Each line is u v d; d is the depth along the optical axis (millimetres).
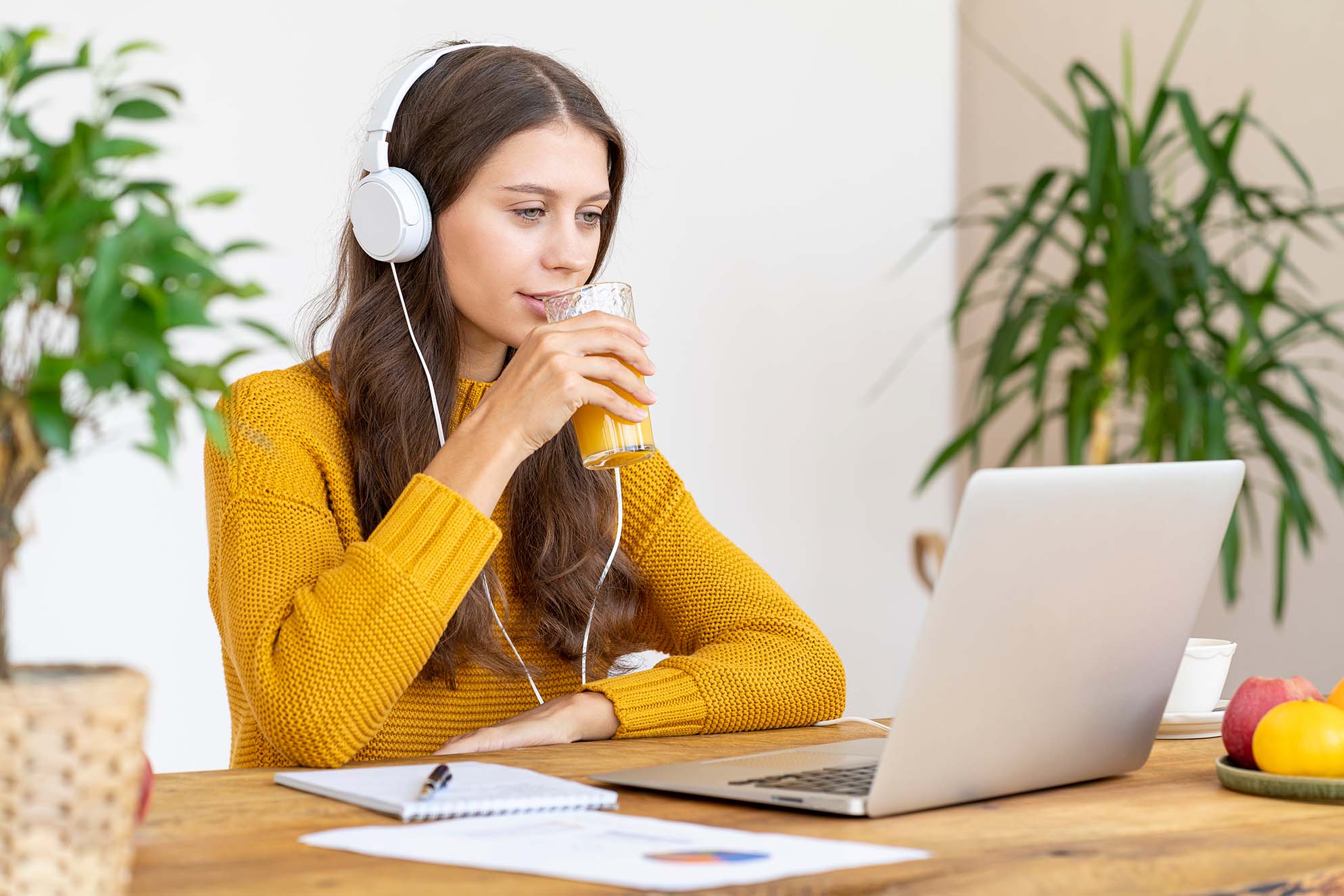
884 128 3578
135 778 718
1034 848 896
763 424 3404
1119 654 1115
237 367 2734
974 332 4281
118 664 765
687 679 1487
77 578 2570
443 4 2953
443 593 1338
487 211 1614
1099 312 3496
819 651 1595
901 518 3646
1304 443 3479
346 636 1308
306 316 2074
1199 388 3109
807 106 3455
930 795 1015
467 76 1621
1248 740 1156
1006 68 4266
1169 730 1405
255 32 2750
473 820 951
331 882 782
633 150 3148
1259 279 3611
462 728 1645
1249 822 996
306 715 1288
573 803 1004
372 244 1635
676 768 1142
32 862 681
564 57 3100
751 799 1024
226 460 1503
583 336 1425
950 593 956
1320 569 3438
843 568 3545
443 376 1678
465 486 1389
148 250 682
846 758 1200
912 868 820
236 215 2736
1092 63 4039
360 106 2871
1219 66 3730
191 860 837
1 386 676
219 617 1560
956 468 3797
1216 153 3061
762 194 3389
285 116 2789
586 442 1461
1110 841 927
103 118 717
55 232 665
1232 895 823
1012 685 1032
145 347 673
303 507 1492
